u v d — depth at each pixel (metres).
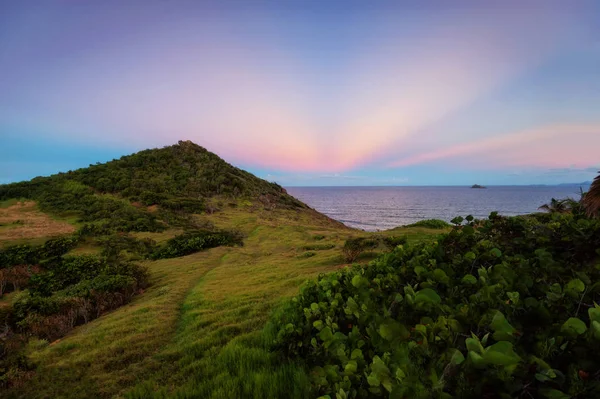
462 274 3.61
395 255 4.91
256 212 84.19
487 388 1.56
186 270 27.92
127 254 41.50
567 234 3.76
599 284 2.16
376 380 2.14
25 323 14.05
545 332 1.88
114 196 90.12
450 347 2.02
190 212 78.94
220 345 7.21
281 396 4.07
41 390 6.78
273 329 6.77
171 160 124.75
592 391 1.37
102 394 6.12
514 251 3.97
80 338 10.68
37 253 41.34
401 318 2.91
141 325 11.34
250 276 19.77
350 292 4.81
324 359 3.66
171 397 4.95
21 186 101.06
